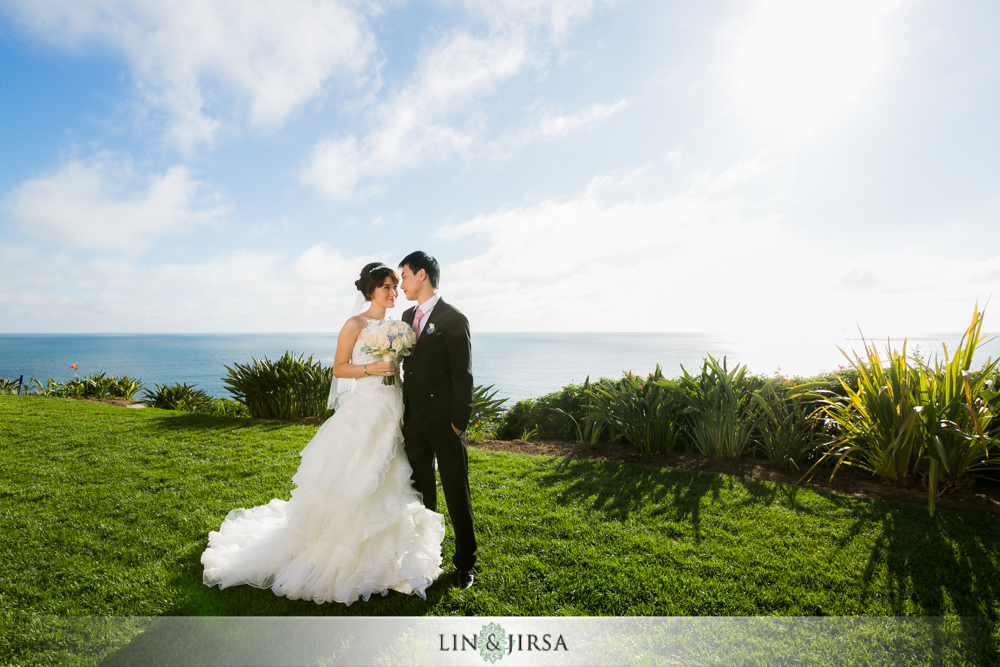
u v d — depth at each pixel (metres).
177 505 3.79
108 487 4.19
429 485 2.94
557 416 7.25
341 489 2.50
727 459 5.40
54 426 6.62
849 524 3.50
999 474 4.41
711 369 5.79
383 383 2.77
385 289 2.86
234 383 8.38
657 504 3.93
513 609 2.42
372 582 2.49
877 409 4.39
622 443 6.49
